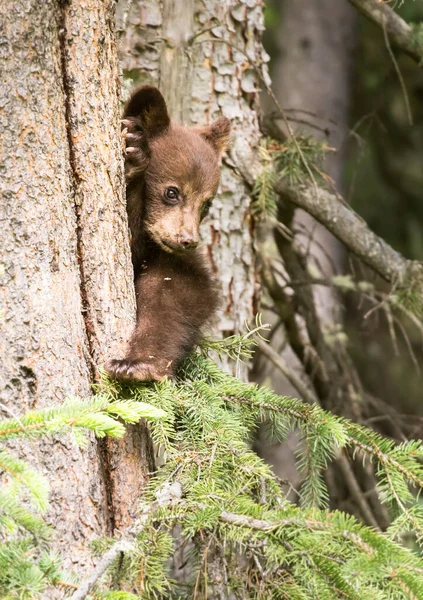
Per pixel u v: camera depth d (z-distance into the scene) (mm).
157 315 8031
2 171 6445
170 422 6898
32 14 6500
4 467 5195
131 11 11086
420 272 11133
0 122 6445
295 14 19906
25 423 5391
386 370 17422
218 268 11164
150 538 5965
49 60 6598
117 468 6801
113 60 7121
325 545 5668
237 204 11305
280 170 11414
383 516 12086
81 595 5246
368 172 19016
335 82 19578
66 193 6715
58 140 6645
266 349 12281
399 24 11414
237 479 6574
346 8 20031
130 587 6262
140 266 9219
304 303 13016
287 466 15109
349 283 12594
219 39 10711
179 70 11195
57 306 6559
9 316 6398
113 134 7066
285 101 19391
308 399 12211
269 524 5832
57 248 6598
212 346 8516
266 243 13281
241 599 6617
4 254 6426
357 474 12617
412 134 18844
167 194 9633
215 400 7195
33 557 6008
